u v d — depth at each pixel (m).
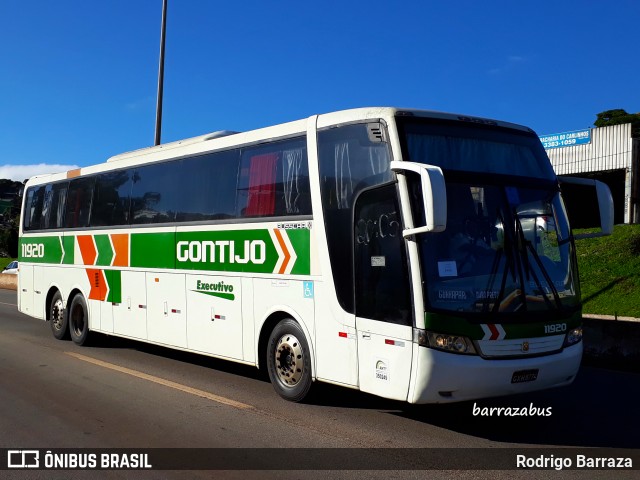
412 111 6.87
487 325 6.29
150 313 10.34
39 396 8.30
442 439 6.58
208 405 7.85
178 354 11.55
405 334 6.31
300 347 7.77
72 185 12.92
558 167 28.39
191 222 9.51
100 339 12.67
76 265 12.53
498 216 6.71
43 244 13.77
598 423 7.32
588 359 11.41
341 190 7.20
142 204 10.72
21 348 12.19
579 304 7.09
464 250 6.45
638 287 15.80
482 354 6.25
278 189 8.09
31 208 14.47
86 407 7.75
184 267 9.62
